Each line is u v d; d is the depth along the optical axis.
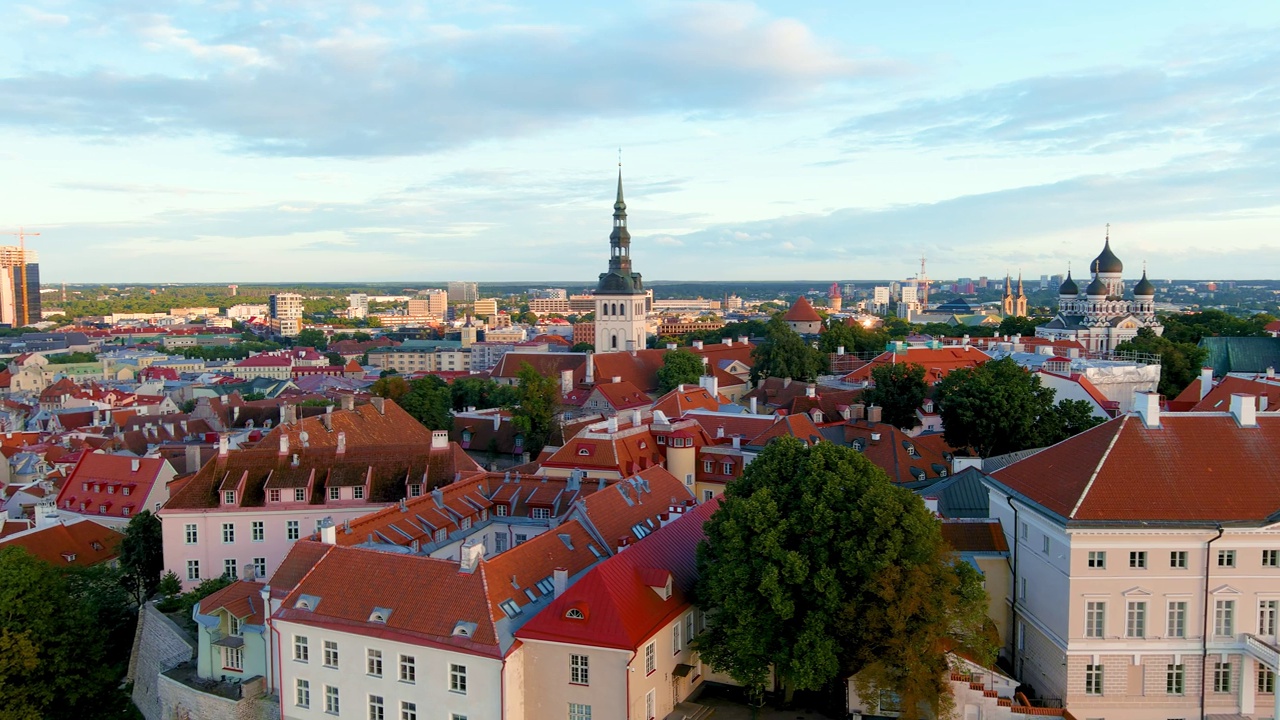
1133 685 74.69
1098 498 74.75
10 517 157.12
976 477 102.50
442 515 104.38
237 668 85.56
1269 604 73.94
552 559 82.88
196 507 112.62
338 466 117.25
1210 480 75.69
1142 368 169.62
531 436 174.12
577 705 71.25
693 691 81.88
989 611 86.56
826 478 75.50
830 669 70.81
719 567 75.88
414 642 72.62
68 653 92.00
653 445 134.88
